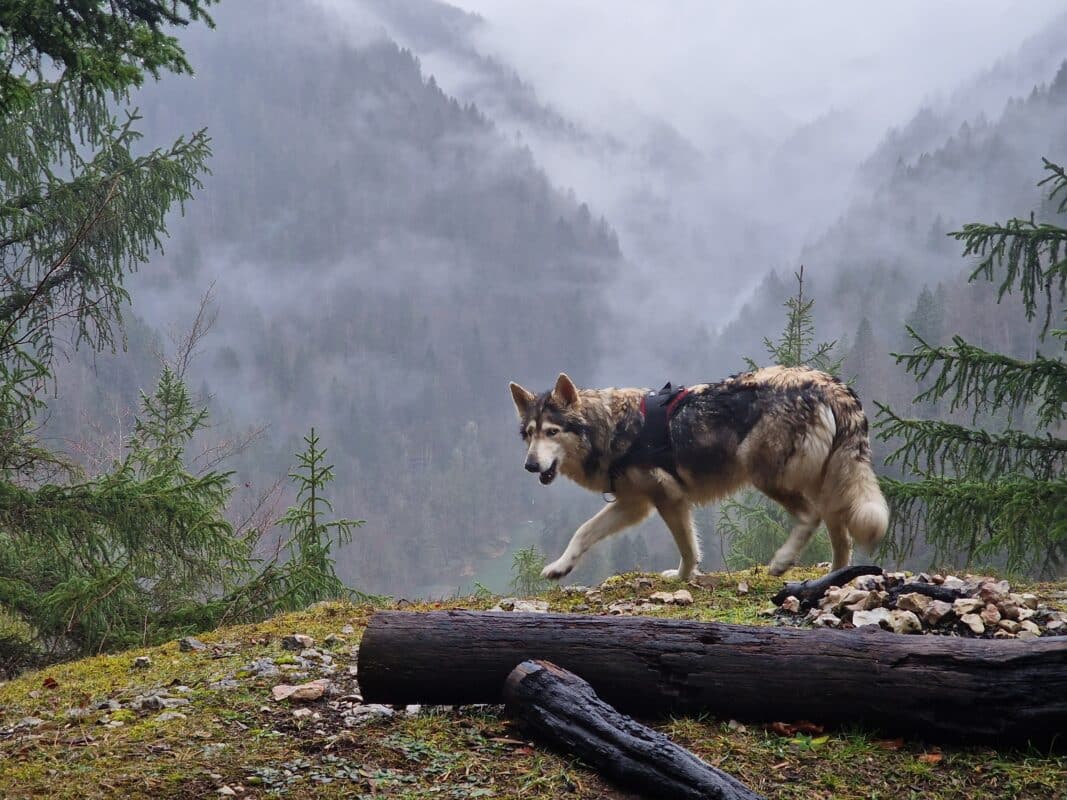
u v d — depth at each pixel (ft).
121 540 29.09
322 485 29.09
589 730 11.34
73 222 34.09
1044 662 11.68
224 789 10.63
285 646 17.38
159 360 51.08
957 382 29.32
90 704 14.33
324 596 28.04
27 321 35.01
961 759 11.58
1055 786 10.84
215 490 31.50
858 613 15.79
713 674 12.51
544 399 24.20
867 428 21.30
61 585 27.45
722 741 12.08
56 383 35.73
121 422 47.03
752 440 21.67
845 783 11.10
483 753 11.75
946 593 16.65
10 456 30.32
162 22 23.77
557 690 11.89
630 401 23.41
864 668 12.12
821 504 21.45
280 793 10.60
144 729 12.76
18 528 28.45
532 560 49.26
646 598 21.16
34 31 21.29
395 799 10.52
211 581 31.12
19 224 33.55
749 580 22.49
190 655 17.34
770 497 22.40
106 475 30.07
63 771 11.20
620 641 12.78
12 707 14.57
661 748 10.66
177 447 39.17
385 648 12.68
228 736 12.46
